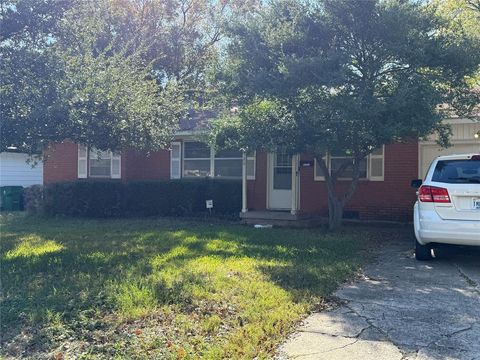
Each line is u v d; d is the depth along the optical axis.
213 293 5.71
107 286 5.99
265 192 14.98
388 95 9.12
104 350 4.14
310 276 6.54
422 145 13.08
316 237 10.23
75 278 6.53
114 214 15.66
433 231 7.11
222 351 4.07
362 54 9.59
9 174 22.39
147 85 9.66
